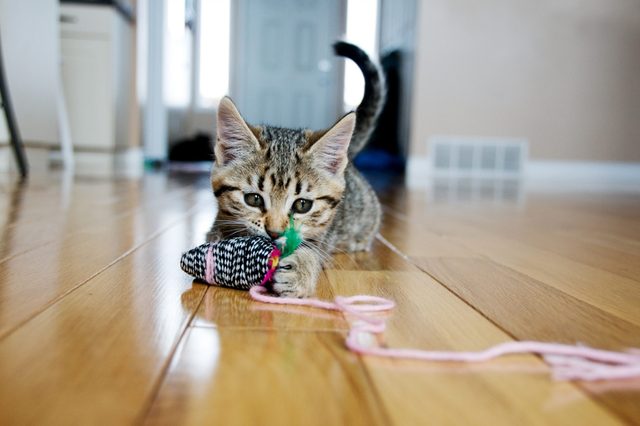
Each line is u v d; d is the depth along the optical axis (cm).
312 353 30
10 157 157
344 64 315
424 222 94
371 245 70
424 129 235
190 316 36
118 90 213
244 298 40
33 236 62
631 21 230
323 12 312
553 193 167
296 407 23
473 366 28
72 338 30
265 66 314
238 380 26
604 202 141
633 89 235
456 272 54
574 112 236
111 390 24
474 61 231
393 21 287
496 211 114
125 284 43
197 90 310
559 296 45
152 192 126
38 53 173
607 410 24
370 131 77
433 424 22
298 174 56
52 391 24
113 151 214
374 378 27
